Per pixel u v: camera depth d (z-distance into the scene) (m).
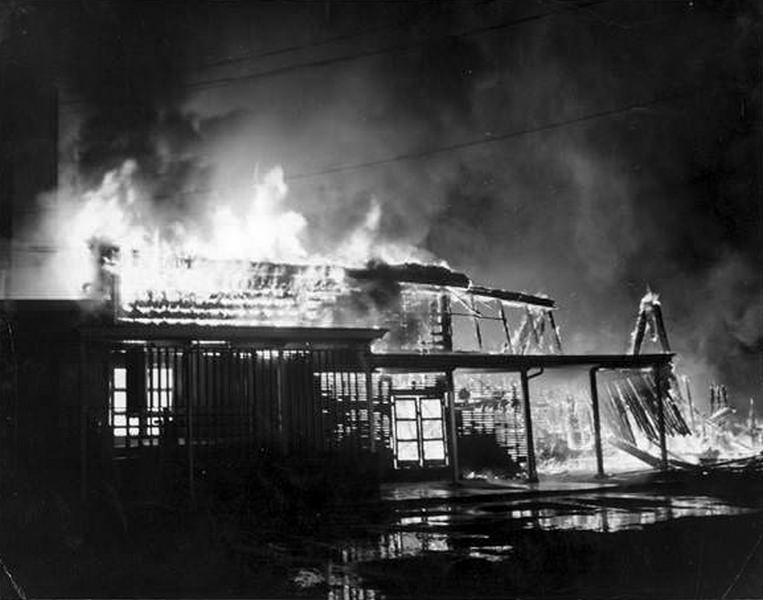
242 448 19.77
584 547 13.13
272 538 15.47
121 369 19.36
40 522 16.19
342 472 20.34
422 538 14.86
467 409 26.73
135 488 18.61
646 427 31.09
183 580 11.37
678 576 10.73
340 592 10.34
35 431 18.73
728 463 28.23
